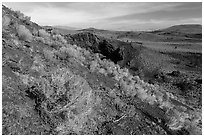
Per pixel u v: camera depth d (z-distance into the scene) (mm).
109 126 7926
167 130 9789
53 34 16375
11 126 5762
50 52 10266
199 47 106188
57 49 11961
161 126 9844
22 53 8922
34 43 10742
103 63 15211
